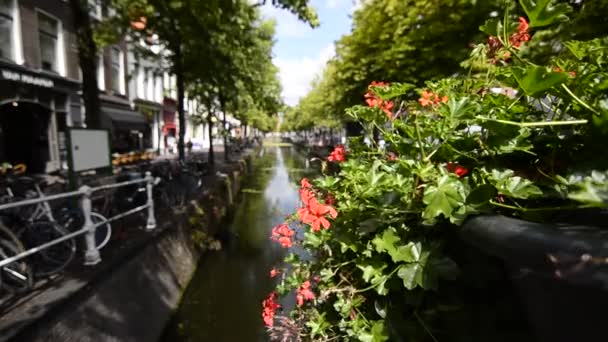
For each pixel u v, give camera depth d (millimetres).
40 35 12062
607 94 871
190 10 5480
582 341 565
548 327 644
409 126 1354
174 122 26672
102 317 2998
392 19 6949
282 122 93375
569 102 931
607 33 3127
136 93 19922
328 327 1527
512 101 1210
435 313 1093
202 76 9305
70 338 2559
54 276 3029
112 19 5414
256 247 7082
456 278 966
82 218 3682
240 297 5094
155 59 9367
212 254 6625
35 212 3932
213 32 6672
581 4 3461
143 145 20938
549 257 551
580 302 562
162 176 6930
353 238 1343
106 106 15992
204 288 5359
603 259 484
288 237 1789
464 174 1149
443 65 6191
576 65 1086
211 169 12516
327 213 1452
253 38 9156
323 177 1847
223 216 9094
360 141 1936
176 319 4414
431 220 989
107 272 3275
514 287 769
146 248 4234
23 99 11008
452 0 5344
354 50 8500
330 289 1407
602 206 613
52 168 12273
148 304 3867
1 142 11250
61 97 12820
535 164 1056
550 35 3426
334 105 12477
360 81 8531
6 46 10695
